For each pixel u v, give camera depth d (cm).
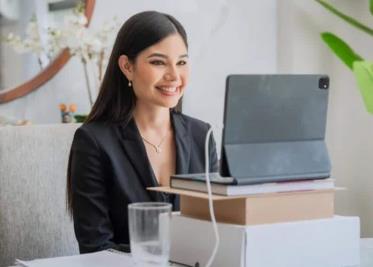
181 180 125
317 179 121
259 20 319
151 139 170
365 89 135
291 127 118
